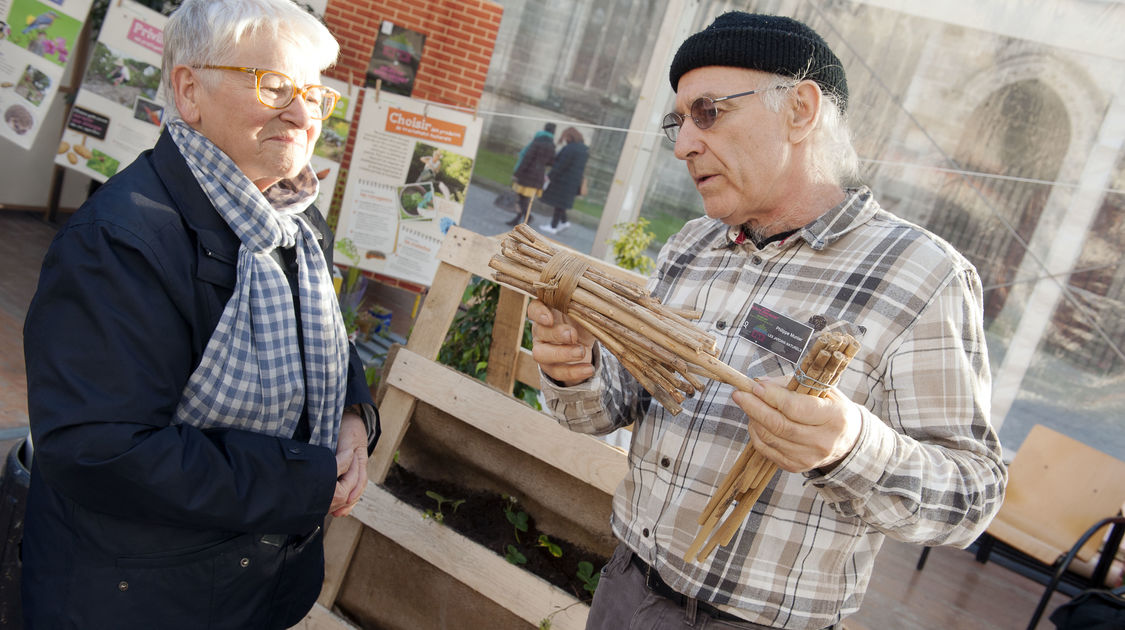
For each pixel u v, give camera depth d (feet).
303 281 5.32
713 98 4.23
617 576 4.96
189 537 4.78
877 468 3.58
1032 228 17.84
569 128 23.34
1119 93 16.66
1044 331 17.92
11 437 10.55
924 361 3.96
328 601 7.71
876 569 13.55
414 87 20.03
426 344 7.80
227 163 4.83
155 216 4.62
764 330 4.20
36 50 14.49
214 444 4.71
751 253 4.61
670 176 22.70
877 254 4.20
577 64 23.00
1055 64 17.11
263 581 5.22
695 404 4.51
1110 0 16.26
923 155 18.56
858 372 4.06
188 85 4.86
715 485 4.33
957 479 3.79
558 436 7.02
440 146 16.11
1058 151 17.44
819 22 18.85
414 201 16.33
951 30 17.75
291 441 5.02
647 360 4.08
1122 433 17.28
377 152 16.11
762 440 3.59
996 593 13.80
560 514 7.36
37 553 4.79
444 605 7.27
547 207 24.00
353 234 16.42
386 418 7.80
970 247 18.51
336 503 5.57
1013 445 17.90
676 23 21.65
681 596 4.49
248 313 4.91
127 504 4.46
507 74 23.52
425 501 7.51
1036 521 13.47
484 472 7.75
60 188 20.63
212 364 4.78
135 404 4.40
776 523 4.22
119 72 14.82
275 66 4.77
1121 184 16.98
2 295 15.33
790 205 4.46
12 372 12.47
